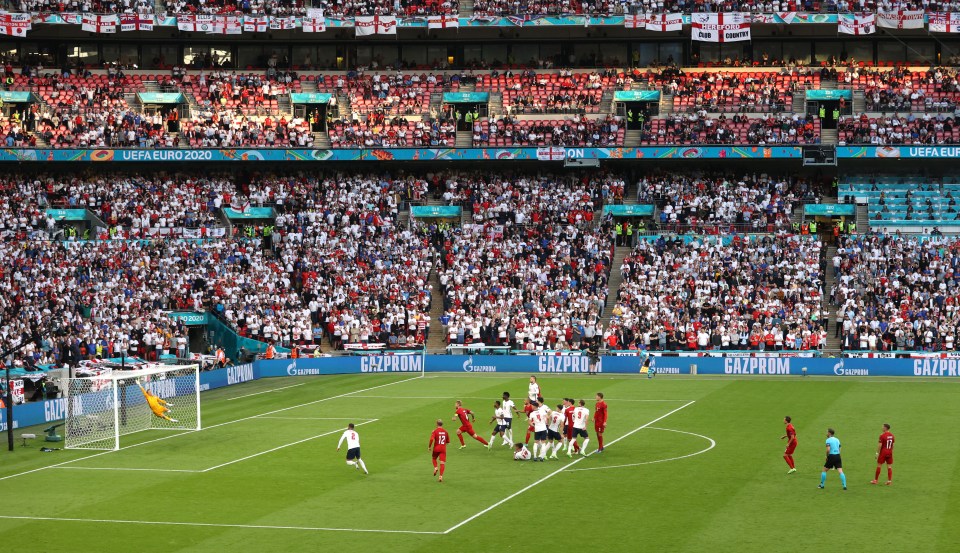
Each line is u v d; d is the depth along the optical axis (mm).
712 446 44688
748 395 59594
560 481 38312
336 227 83812
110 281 75438
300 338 75188
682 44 97062
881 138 85688
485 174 90375
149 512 34625
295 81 93312
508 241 81438
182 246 80375
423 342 75375
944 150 83562
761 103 89812
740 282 76625
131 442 47719
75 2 91062
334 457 43438
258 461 42875
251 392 64375
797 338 71250
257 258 79938
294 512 34250
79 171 88875
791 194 85938
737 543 29828
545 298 76562
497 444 46125
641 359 69500
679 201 85375
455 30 95500
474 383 66938
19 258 75750
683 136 86875
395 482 38500
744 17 89562
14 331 66625
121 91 90438
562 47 98000
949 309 71750
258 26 90750
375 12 93812
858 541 29875
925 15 88062
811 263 77750
